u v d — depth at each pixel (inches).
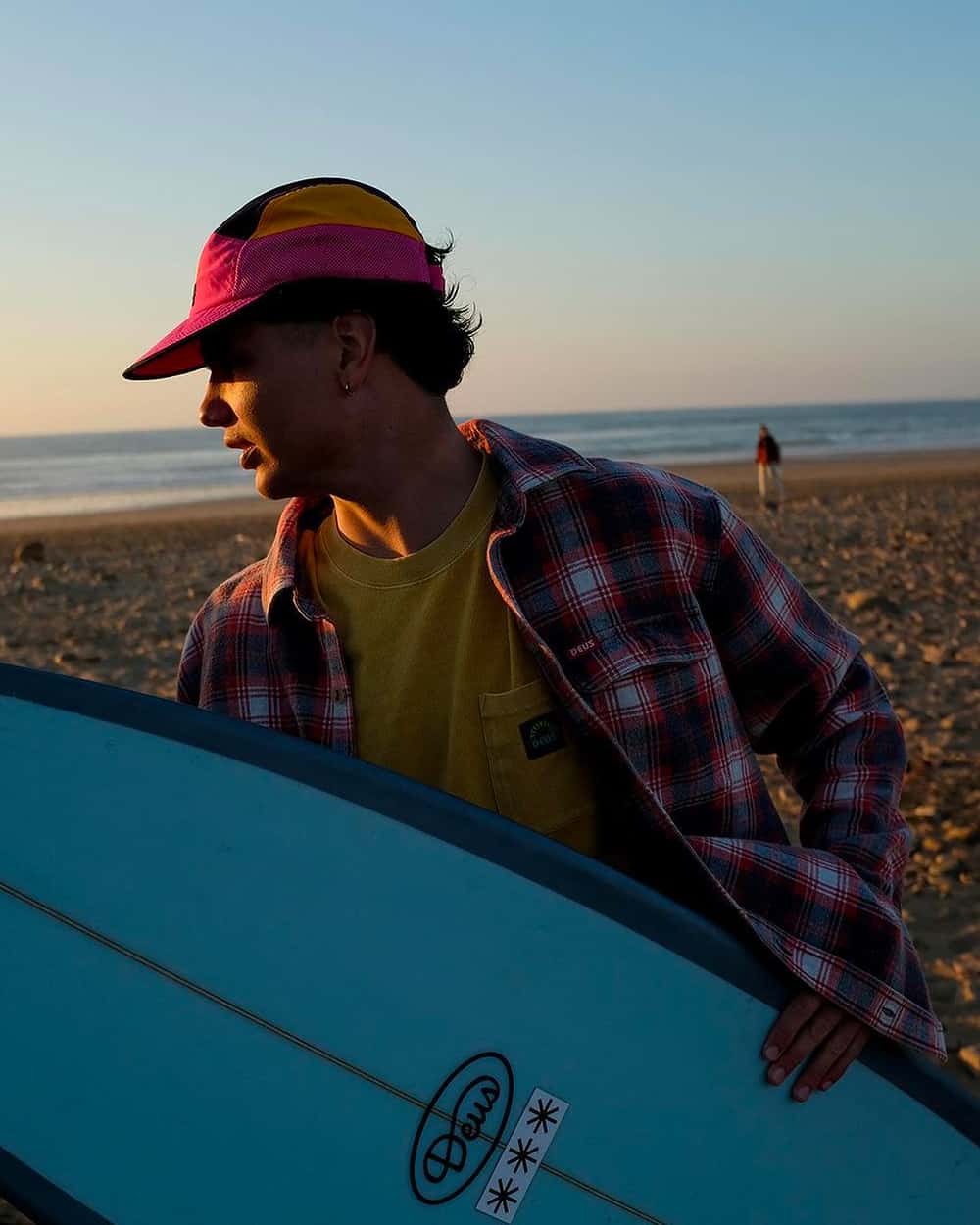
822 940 59.7
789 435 3186.5
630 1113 58.0
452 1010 56.5
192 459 3068.4
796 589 66.0
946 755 227.5
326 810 56.9
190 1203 53.2
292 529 64.8
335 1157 54.8
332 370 58.6
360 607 62.7
